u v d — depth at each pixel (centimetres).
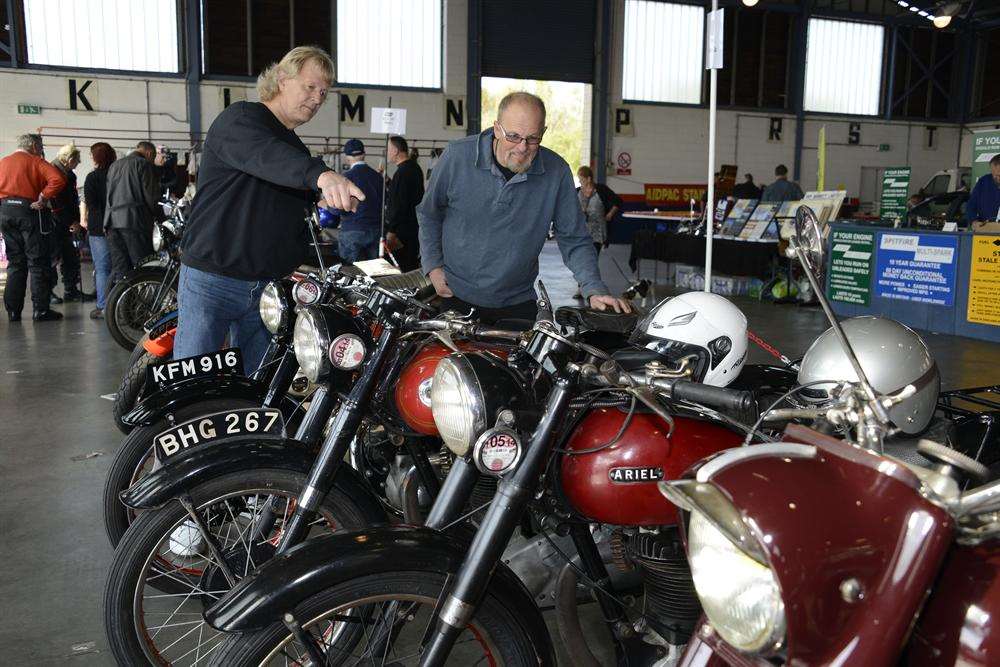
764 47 1952
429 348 214
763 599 93
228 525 238
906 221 877
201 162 281
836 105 2056
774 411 129
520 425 148
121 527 248
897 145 2114
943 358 638
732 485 97
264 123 270
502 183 284
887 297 800
